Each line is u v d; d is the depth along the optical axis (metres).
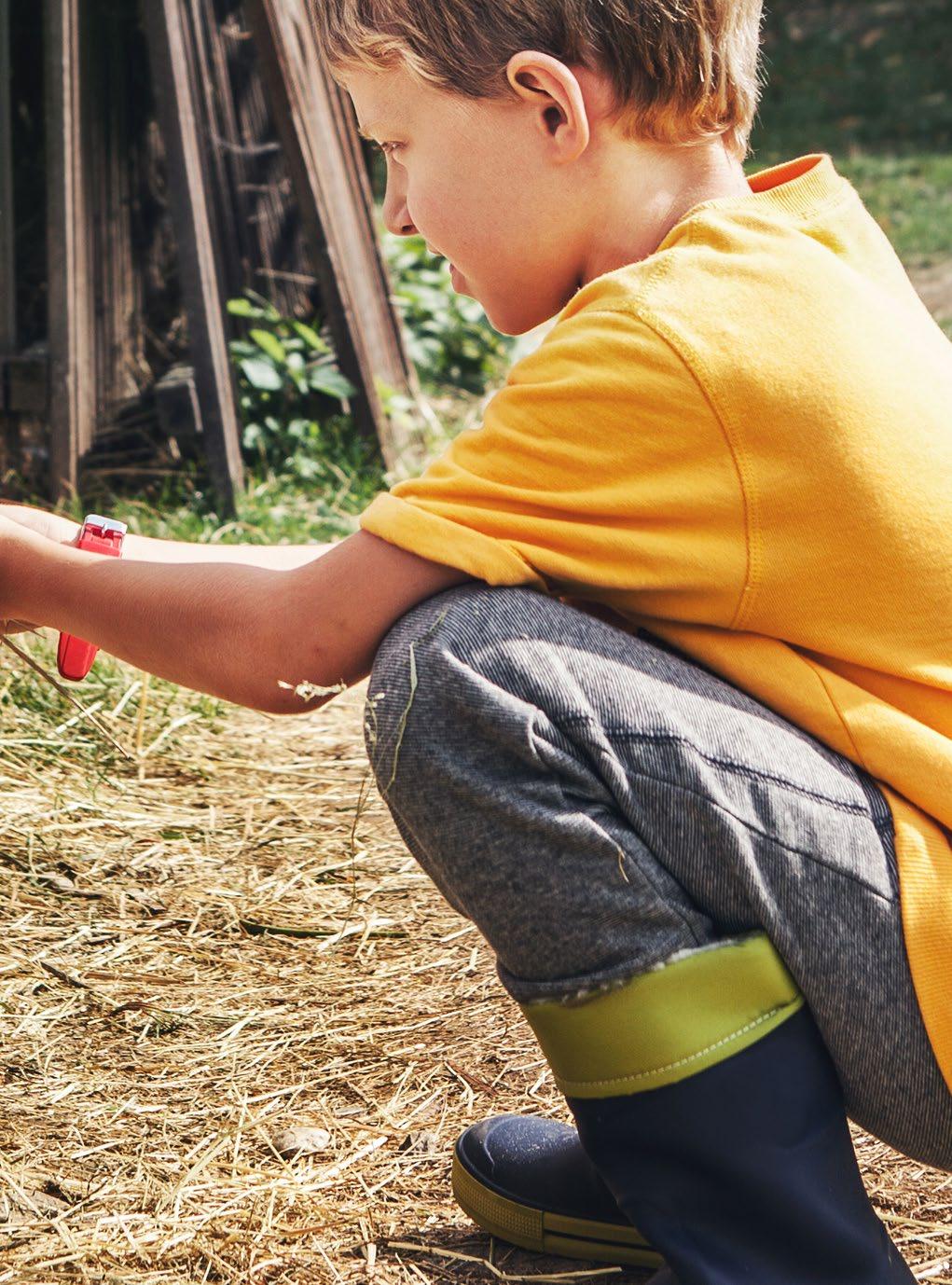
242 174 4.06
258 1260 1.21
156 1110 1.44
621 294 1.03
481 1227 1.27
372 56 1.10
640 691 0.99
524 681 0.97
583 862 0.98
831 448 1.00
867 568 1.01
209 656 1.09
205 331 3.49
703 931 1.00
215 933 1.81
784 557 1.01
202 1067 1.52
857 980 0.99
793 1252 0.99
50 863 1.92
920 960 0.98
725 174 1.15
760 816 0.98
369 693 1.00
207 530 3.36
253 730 2.50
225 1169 1.34
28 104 3.77
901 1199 1.29
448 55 1.08
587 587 1.04
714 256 1.04
